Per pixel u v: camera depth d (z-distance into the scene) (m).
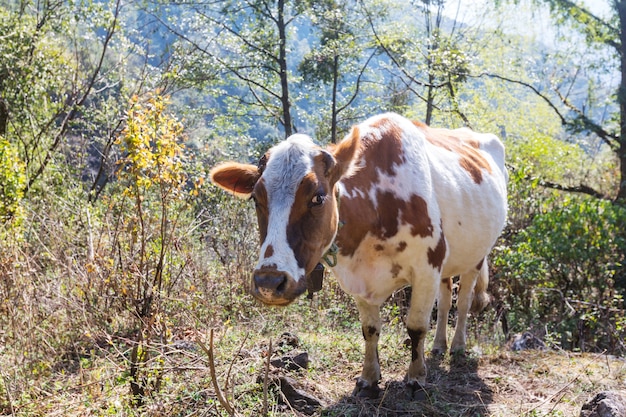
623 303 10.59
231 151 20.22
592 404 4.64
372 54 21.36
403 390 5.52
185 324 6.33
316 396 5.29
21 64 14.73
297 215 4.08
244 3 20.11
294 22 21.47
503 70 23.52
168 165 5.32
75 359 6.15
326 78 21.70
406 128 5.50
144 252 5.42
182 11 20.20
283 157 4.18
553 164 20.86
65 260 6.72
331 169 4.28
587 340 8.91
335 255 4.66
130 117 5.35
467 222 6.02
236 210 9.07
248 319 7.46
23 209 9.58
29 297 6.06
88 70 18.03
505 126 24.88
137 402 4.98
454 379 6.07
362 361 6.30
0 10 15.90
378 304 5.42
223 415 4.64
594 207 10.06
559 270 9.90
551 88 20.38
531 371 6.27
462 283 6.96
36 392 5.18
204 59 19.12
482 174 6.46
